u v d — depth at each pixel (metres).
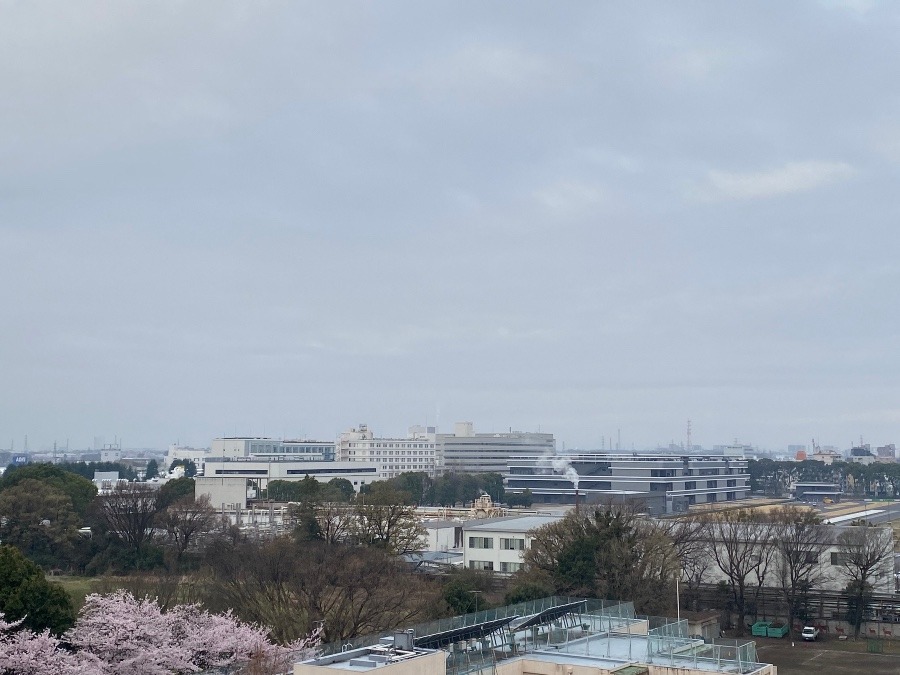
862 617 116.94
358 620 86.81
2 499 149.75
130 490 167.12
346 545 125.88
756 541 122.69
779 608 119.81
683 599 118.56
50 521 152.00
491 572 128.62
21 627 63.50
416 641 53.84
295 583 92.25
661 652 60.28
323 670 46.75
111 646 63.81
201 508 161.75
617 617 71.00
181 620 69.62
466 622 62.09
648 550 110.94
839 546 123.06
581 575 107.06
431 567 139.00
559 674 56.53
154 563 140.62
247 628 70.25
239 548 119.81
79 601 100.31
